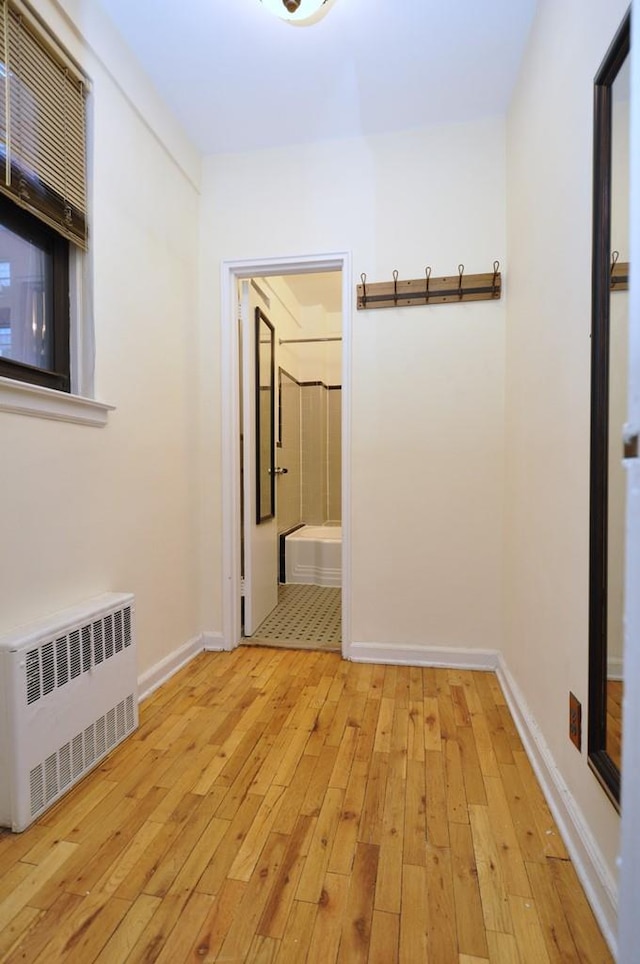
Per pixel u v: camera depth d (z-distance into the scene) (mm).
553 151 1467
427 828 1265
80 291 1685
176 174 2254
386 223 2320
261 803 1359
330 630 2830
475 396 2275
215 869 1133
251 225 2447
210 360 2523
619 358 1026
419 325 2311
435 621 2338
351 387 2377
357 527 2389
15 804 1238
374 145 2322
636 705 490
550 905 1045
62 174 1542
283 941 962
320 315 4711
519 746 1643
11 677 1226
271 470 3201
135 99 1903
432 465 2322
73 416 1571
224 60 1889
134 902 1044
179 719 1819
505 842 1221
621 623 1025
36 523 1425
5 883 1090
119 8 1671
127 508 1892
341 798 1380
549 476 1494
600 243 1077
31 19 1393
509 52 1837
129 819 1295
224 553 2525
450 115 2201
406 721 1805
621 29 929
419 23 1708
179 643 2314
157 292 2109
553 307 1467
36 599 1422
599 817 1050
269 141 2377
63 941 956
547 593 1492
